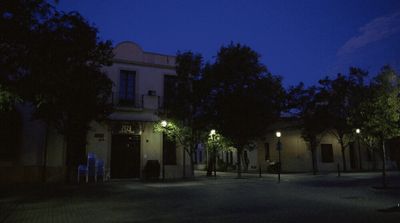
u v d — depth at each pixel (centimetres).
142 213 827
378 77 1417
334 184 1636
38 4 859
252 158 3347
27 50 870
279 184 1658
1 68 850
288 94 2816
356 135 2786
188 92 2014
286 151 2972
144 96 2136
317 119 2684
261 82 2158
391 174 2483
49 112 1562
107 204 995
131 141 2098
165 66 2253
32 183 1747
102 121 1823
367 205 920
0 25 805
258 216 756
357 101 2278
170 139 2075
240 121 2084
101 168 1927
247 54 2186
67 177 1745
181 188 1470
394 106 1372
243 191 1329
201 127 2058
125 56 2156
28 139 1844
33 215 823
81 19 1234
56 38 959
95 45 1501
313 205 926
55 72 937
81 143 1947
